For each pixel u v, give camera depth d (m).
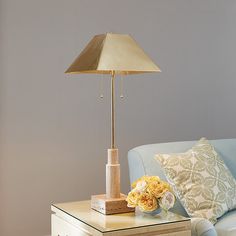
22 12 3.74
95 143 4.01
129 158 3.17
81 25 3.92
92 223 2.42
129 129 4.14
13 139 3.74
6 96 3.71
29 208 3.81
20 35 3.73
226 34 4.51
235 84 4.55
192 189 2.88
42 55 3.80
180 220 2.46
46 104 3.83
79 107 3.95
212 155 3.06
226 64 4.52
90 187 4.01
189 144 3.24
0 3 3.67
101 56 2.49
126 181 4.14
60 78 3.87
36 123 3.81
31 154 3.80
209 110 4.47
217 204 2.88
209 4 4.43
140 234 2.38
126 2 4.08
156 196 2.49
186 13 4.32
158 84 4.23
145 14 4.16
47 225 3.87
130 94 4.13
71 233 2.56
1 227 3.73
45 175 3.85
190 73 4.37
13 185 3.76
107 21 4.01
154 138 4.23
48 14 3.81
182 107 4.34
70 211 2.63
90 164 4.00
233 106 4.56
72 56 3.90
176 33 4.29
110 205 2.56
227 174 3.04
